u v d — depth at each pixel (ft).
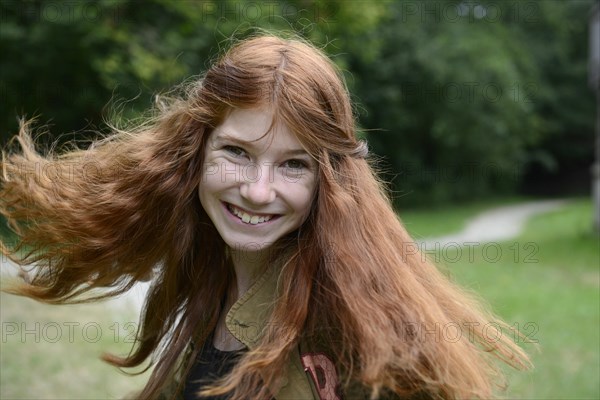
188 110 4.76
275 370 4.20
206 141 4.76
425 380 3.92
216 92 4.34
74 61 34.27
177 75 31.94
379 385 3.85
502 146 77.20
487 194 87.81
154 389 5.15
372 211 4.42
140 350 5.81
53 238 5.40
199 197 4.91
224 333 5.05
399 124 65.77
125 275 5.72
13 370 12.50
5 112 34.14
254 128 4.20
